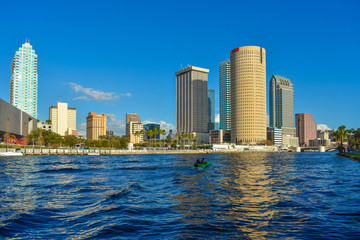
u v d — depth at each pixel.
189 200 34.56
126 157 155.25
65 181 52.66
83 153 181.88
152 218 26.11
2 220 25.25
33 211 28.81
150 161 117.50
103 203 32.69
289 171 74.00
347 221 25.00
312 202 33.31
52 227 23.41
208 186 46.22
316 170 77.81
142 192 40.34
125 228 23.03
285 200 34.47
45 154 169.75
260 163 108.69
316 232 21.95
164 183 49.97
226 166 90.69
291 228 23.00
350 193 39.69
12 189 43.22
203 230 22.52
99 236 21.09
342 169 81.38
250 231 22.28
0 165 88.88
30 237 20.98
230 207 30.66
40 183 49.84
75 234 21.61
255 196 37.19
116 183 50.12
